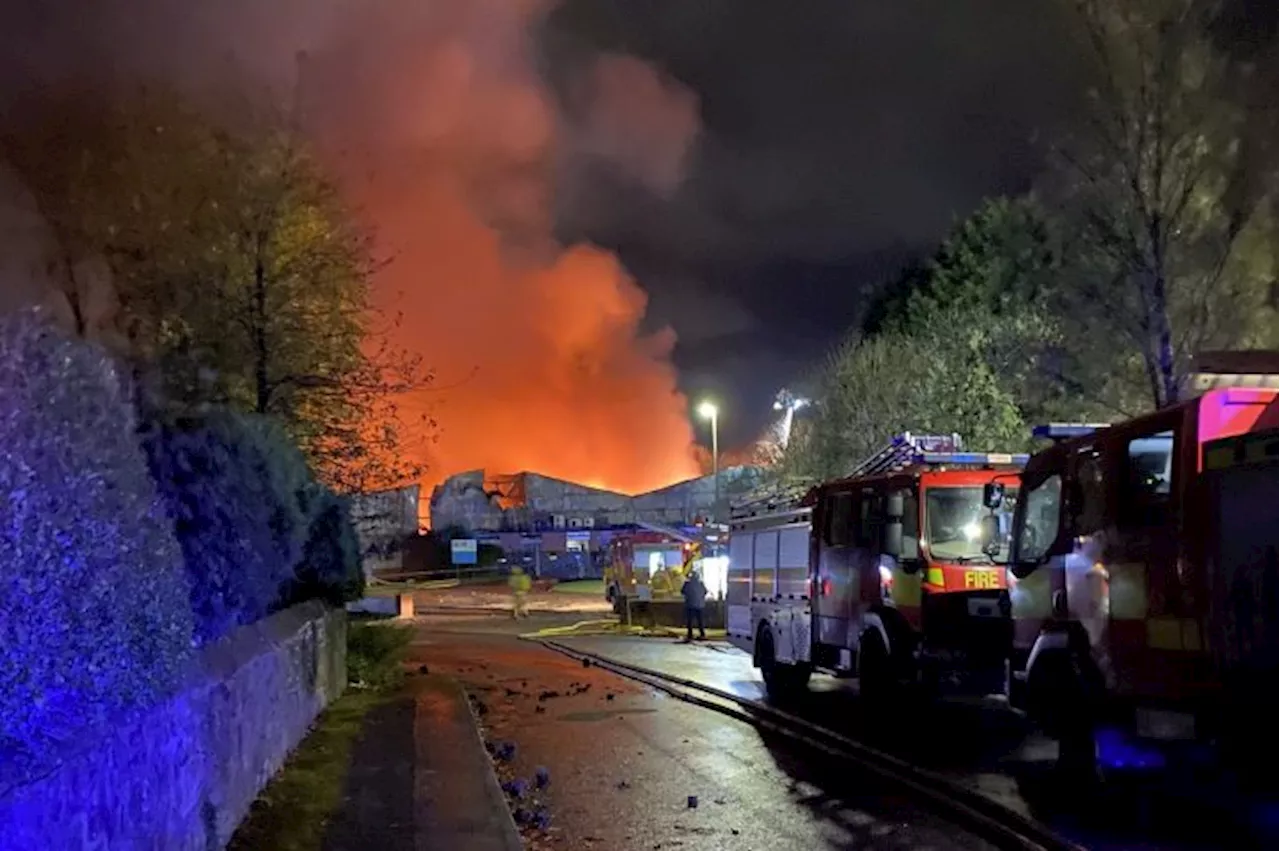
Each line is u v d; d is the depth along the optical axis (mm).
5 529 4477
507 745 12758
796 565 17375
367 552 20109
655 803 10164
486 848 7730
